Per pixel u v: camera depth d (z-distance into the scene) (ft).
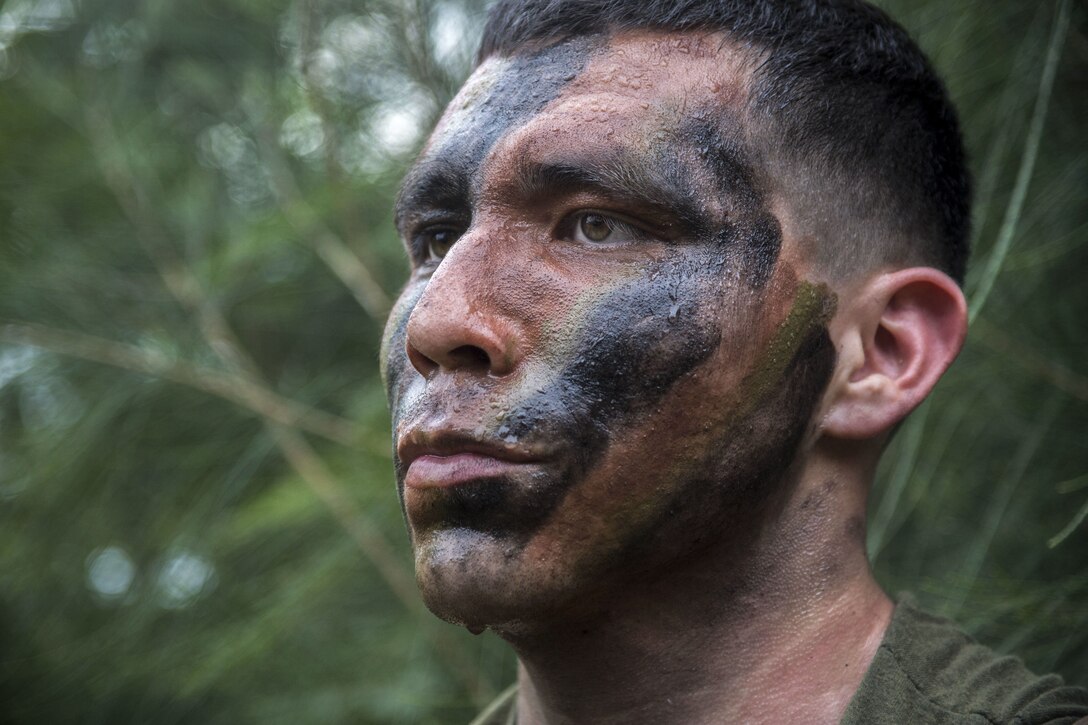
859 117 5.65
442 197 5.32
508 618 4.81
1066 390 7.38
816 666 5.18
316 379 10.09
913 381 5.49
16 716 10.78
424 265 5.55
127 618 10.12
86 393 10.02
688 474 4.91
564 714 5.28
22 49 10.99
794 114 5.41
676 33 5.39
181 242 10.54
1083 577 6.97
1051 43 6.43
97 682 10.36
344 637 9.70
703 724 5.09
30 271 10.12
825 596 5.28
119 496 10.26
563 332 4.87
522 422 4.76
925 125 6.05
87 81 10.78
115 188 10.51
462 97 5.52
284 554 9.63
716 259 5.06
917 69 6.07
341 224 10.42
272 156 10.66
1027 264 7.25
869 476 5.60
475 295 4.89
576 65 5.31
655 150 5.09
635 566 4.92
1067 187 7.19
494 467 4.75
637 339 4.88
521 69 5.39
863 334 5.50
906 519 8.25
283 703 9.61
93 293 10.25
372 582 9.61
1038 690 5.06
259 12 10.88
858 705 5.02
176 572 10.08
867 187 5.60
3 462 10.44
